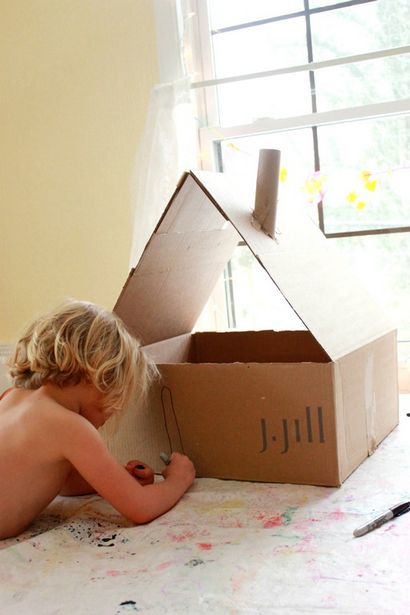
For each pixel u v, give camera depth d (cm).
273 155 126
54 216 191
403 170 167
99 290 189
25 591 87
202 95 181
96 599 83
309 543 94
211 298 185
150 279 133
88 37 181
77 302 120
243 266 184
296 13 172
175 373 126
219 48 180
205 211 133
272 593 81
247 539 97
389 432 143
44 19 185
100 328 114
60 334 112
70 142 187
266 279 182
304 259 136
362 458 126
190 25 176
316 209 175
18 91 190
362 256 173
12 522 107
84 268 190
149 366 126
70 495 126
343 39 169
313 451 117
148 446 131
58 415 108
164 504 110
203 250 145
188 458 126
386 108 164
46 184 191
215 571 88
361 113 167
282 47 175
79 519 111
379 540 93
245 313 185
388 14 164
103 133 183
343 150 172
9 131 193
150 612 79
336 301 134
